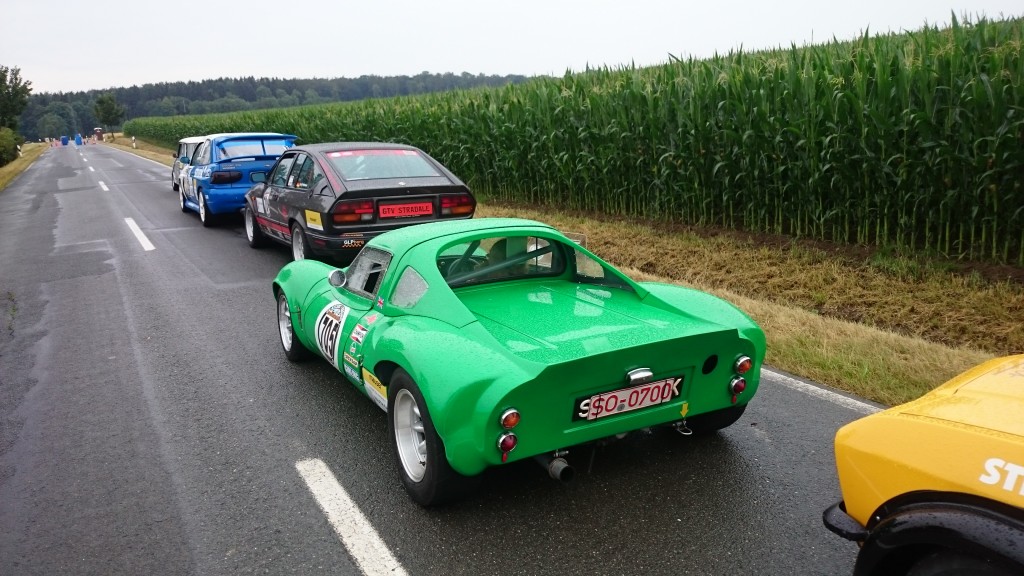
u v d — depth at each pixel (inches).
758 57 417.4
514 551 119.9
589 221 436.8
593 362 115.6
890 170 295.4
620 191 440.5
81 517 137.0
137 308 297.3
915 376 185.8
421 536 125.3
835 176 317.7
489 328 133.7
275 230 387.5
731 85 366.9
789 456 151.3
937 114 291.9
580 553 118.8
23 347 251.1
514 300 151.9
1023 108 257.8
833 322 233.8
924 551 79.0
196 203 569.9
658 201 416.5
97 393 202.7
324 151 338.3
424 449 134.0
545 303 149.7
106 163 1557.6
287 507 137.5
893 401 175.9
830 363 199.2
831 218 335.9
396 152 346.6
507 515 131.3
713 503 133.2
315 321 187.0
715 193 387.2
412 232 164.2
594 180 463.8
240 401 192.1
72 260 415.2
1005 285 253.4
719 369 133.5
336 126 886.4
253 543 125.7
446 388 118.1
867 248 317.4
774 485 139.3
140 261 403.5
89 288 339.0
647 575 112.5
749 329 140.7
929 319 238.5
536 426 117.5
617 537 123.1
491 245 159.9
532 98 519.8
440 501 131.1
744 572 112.7
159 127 2365.9
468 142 580.7
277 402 190.4
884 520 81.5
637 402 126.0
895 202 309.7
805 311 249.3
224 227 532.4
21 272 386.0
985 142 277.9
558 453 124.2
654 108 407.2
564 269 169.2
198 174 526.3
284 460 157.0
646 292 151.9
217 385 205.0
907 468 81.4
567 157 464.8
